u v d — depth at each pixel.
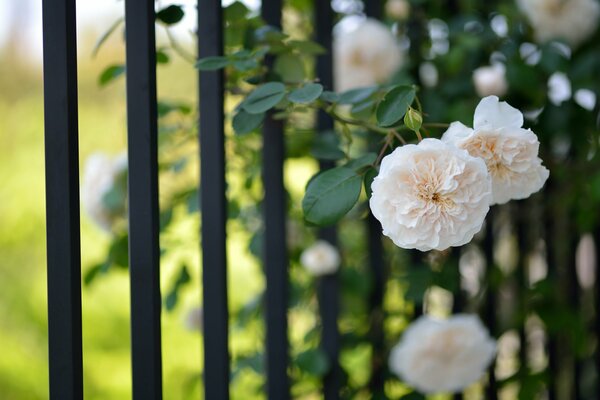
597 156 1.28
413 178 0.80
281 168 1.06
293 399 1.32
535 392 1.31
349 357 1.51
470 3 1.36
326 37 1.17
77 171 0.86
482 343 1.21
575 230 1.42
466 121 1.24
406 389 1.33
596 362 1.47
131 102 0.89
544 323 1.29
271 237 1.07
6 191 2.79
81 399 0.86
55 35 0.85
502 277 1.36
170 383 2.40
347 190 0.86
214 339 0.95
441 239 0.81
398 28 1.40
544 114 1.27
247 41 1.01
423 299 1.31
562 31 1.25
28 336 2.59
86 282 1.26
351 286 1.30
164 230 1.25
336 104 0.95
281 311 1.07
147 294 0.88
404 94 0.86
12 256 2.72
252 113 0.90
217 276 0.95
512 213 1.42
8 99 2.97
